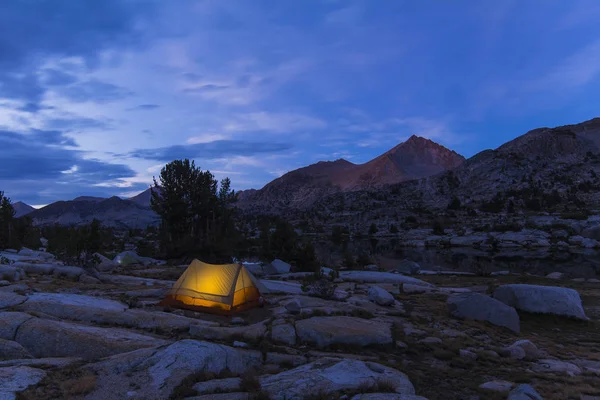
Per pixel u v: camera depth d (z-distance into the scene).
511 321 16.89
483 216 182.38
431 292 25.16
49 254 37.53
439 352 12.42
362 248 105.44
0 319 10.55
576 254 73.88
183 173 45.00
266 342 12.05
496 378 10.55
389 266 53.72
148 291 19.38
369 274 32.50
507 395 8.93
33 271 22.44
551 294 19.69
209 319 15.33
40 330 10.17
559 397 8.90
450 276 38.59
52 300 13.70
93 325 12.34
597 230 97.31
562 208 178.50
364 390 8.05
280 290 22.02
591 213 144.12
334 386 8.12
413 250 95.50
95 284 20.89
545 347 14.50
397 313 17.69
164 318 13.39
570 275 38.53
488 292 23.91
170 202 43.56
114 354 9.80
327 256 68.81
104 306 14.46
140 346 10.23
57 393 7.24
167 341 11.12
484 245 103.38
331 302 19.14
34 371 7.98
